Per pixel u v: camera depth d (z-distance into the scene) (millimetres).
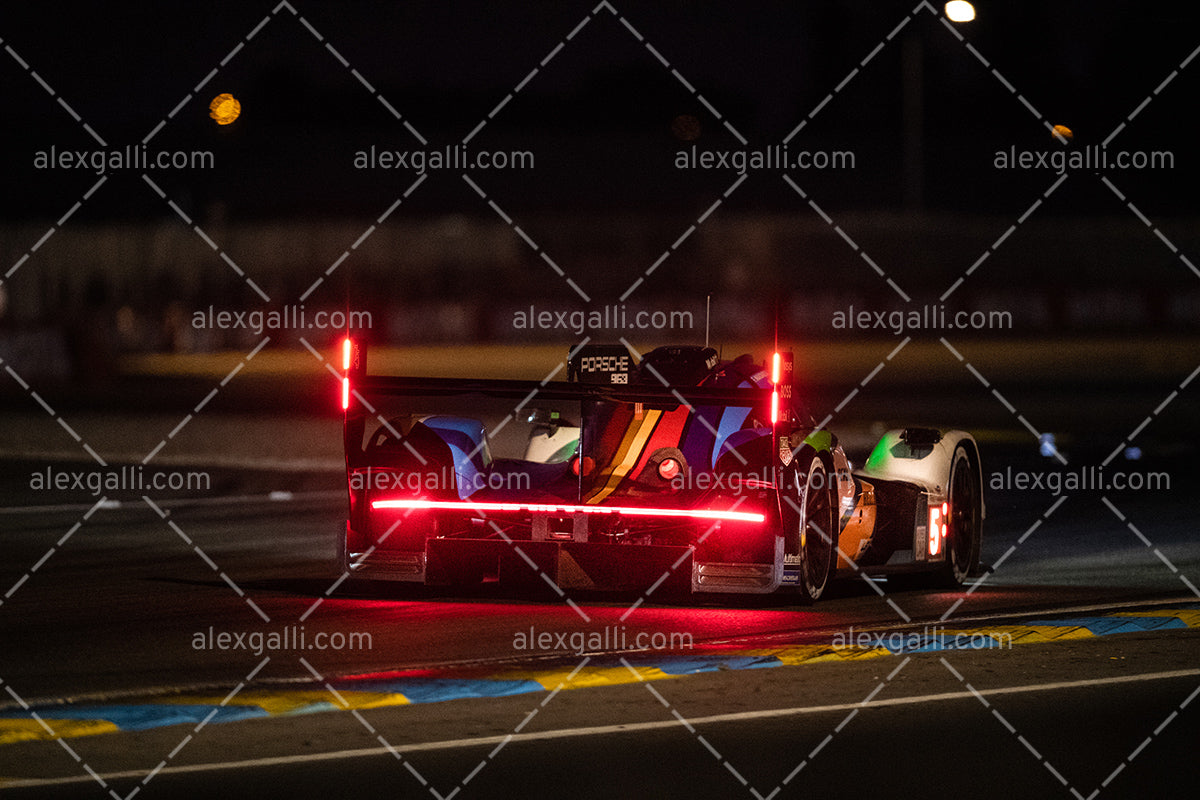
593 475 19234
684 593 20625
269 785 11750
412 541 19469
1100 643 17266
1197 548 26156
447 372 78938
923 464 21844
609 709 14117
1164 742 13172
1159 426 54406
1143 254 122375
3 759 12406
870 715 13969
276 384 79688
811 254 116750
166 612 18938
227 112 115750
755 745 12961
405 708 14102
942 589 21875
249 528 28578
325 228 113188
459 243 115000
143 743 12875
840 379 81188
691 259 115312
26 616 18625
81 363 79562
